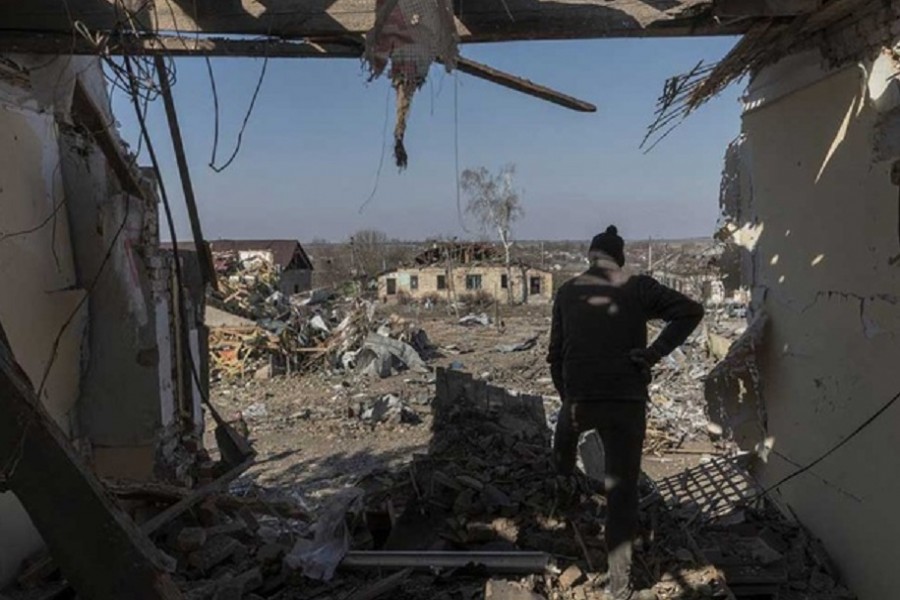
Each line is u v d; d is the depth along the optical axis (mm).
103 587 2037
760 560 4074
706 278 19359
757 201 5141
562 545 4062
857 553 3885
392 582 3703
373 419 15562
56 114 4418
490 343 28766
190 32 3559
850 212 3836
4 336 2203
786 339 4734
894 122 3309
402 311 42875
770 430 5047
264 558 3984
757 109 5066
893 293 3469
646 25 3504
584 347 3725
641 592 3646
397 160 3230
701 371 17656
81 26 3428
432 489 4625
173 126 4523
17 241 3945
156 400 5008
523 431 5770
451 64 3156
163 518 4055
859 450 3850
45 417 2064
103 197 4711
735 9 3305
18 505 3754
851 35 3662
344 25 3525
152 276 5160
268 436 14641
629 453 3652
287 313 24531
